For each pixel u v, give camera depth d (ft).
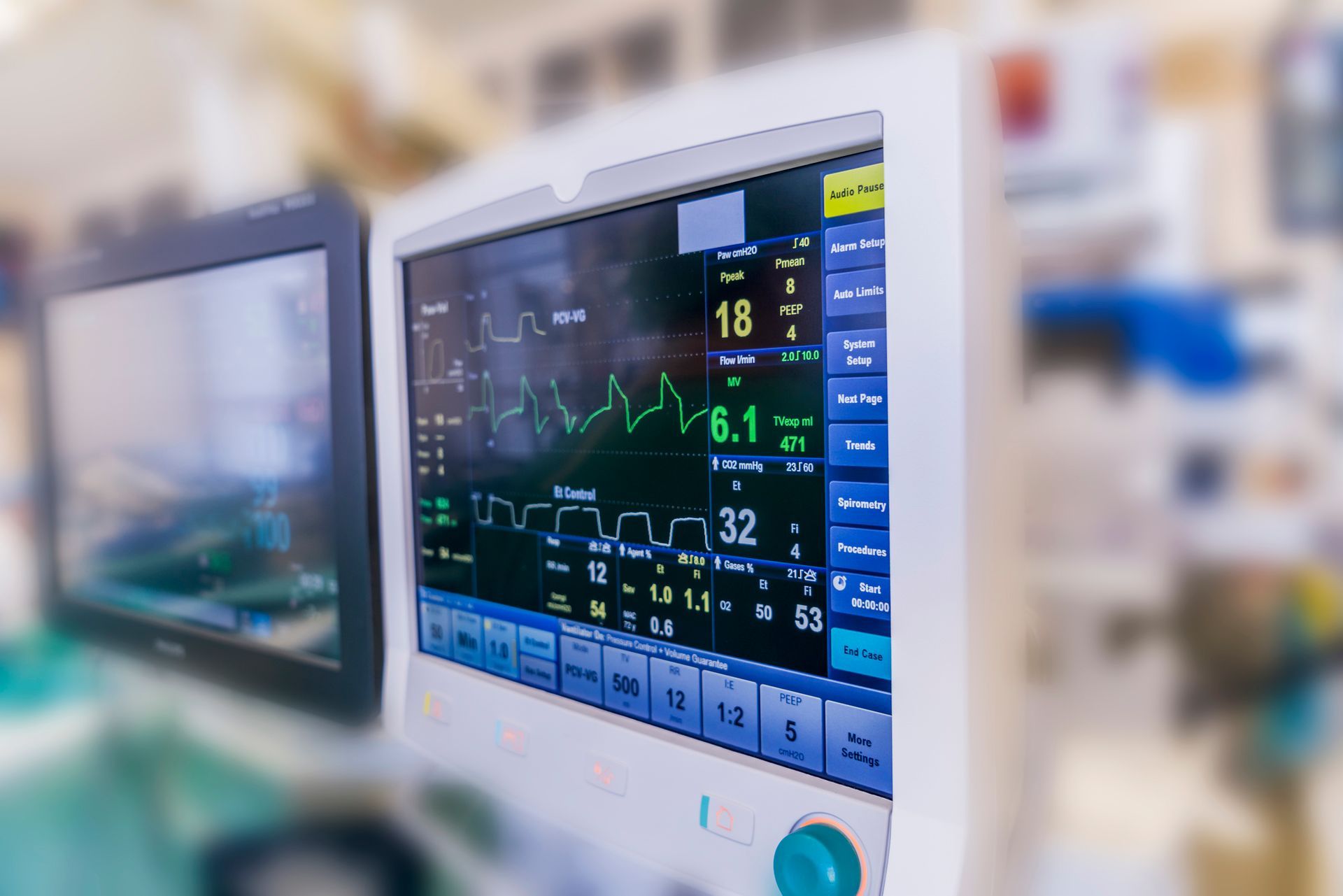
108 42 2.43
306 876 1.52
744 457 1.17
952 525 0.93
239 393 1.88
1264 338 1.66
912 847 0.96
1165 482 1.72
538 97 2.15
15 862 1.56
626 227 1.28
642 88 2.02
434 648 1.65
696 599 1.23
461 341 1.55
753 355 1.15
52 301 2.31
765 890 1.10
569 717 1.36
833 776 1.08
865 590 1.05
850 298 1.04
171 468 2.05
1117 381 1.73
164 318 2.03
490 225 1.44
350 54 2.21
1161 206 1.64
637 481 1.30
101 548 2.25
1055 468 1.77
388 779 1.86
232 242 1.83
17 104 2.60
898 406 0.96
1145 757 1.67
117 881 1.51
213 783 1.85
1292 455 1.66
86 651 2.41
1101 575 1.75
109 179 2.76
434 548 1.64
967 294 0.91
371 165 2.31
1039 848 1.41
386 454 1.66
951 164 0.91
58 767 1.92
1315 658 1.65
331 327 1.67
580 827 1.32
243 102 2.39
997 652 0.96
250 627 1.90
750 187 1.13
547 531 1.43
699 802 1.18
